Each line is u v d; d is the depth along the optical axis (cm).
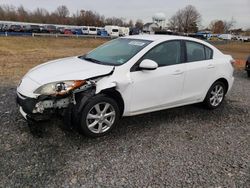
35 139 397
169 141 421
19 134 411
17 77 852
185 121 508
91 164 344
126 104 434
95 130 412
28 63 1299
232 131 475
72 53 2173
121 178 319
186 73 501
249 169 351
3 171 319
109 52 491
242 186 314
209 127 487
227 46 4556
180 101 509
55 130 426
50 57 1684
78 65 441
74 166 337
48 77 397
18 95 415
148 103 461
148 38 500
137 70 439
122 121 488
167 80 473
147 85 448
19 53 1889
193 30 9081
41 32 5066
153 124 484
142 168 342
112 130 446
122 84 418
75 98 396
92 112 405
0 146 374
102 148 386
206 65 538
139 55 446
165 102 484
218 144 421
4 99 577
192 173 336
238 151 400
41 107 377
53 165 337
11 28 4709
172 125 485
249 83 954
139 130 454
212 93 571
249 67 1108
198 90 536
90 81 397
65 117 396
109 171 332
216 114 559
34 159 347
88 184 305
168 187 307
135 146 398
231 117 546
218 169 348
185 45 514
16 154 356
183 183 315
